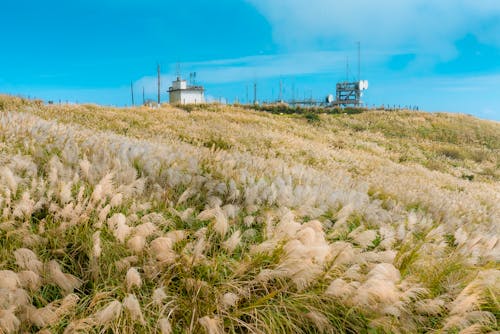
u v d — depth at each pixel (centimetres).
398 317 405
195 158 924
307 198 704
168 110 3173
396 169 1902
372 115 4400
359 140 2948
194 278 427
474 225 873
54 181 570
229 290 414
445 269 472
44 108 2231
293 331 385
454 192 1488
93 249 430
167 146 1264
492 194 1689
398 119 4172
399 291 420
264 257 450
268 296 394
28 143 845
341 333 383
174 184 717
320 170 1434
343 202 747
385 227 651
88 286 425
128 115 2405
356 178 1369
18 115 1298
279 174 938
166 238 437
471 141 3672
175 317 387
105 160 746
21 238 448
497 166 2917
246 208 639
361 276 429
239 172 861
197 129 2136
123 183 653
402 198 1016
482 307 421
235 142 1830
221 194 717
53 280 399
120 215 448
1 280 350
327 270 445
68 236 472
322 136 2848
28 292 383
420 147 3195
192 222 562
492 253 541
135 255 441
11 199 541
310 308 393
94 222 495
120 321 359
